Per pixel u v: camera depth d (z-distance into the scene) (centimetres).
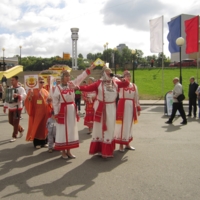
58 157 602
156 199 381
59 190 417
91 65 596
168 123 1050
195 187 423
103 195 396
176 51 2114
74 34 3834
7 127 997
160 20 2020
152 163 546
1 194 405
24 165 546
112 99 572
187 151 635
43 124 689
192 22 1827
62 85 579
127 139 629
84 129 953
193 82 1230
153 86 2530
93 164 546
